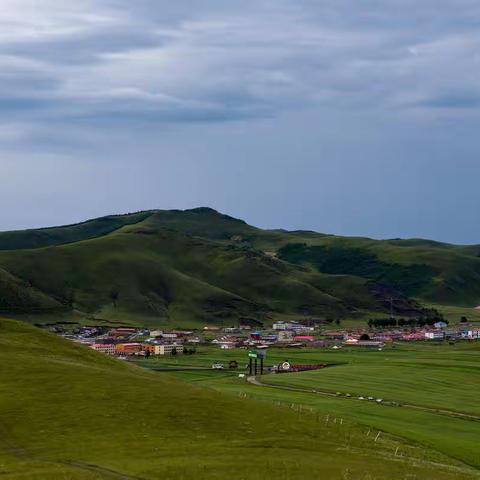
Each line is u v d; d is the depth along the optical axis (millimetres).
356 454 92500
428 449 120125
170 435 91625
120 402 103312
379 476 81125
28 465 78250
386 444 107938
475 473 92688
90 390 107562
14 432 89188
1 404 98438
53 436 88500
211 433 94375
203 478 75938
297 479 77250
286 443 93500
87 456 82312
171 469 78188
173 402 105938
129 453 83938
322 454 90125
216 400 110750
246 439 93250
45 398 102188
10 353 130250
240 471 78750
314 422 109625
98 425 93188
